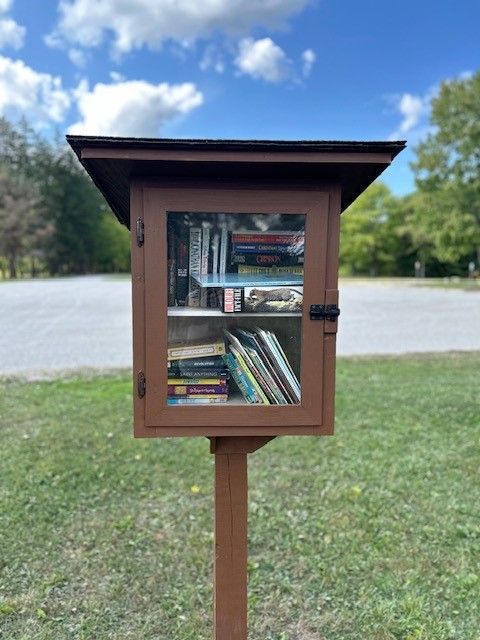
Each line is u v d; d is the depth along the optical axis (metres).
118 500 2.62
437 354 6.50
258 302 1.16
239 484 1.31
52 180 33.78
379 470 2.93
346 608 1.82
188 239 1.13
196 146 0.98
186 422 1.16
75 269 36.22
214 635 1.45
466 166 17.20
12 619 1.75
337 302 1.15
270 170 1.06
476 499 2.59
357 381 4.99
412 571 2.02
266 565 2.08
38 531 2.29
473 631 1.70
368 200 30.25
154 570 2.04
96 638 1.67
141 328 1.12
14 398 4.37
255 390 1.19
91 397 4.42
